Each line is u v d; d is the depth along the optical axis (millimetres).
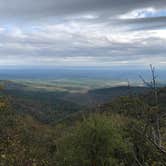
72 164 17562
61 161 18156
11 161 17312
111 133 16578
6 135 21531
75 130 18281
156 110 4941
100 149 16922
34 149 20922
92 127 17125
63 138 18859
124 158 15273
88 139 17203
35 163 18062
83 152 17297
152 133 4738
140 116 5098
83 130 17500
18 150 19484
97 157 16938
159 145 4637
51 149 22047
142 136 4781
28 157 18672
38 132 28750
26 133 24797
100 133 16969
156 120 4871
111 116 17328
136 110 5305
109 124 16938
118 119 16953
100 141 16953
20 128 25000
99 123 17109
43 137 26469
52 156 20109
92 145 17047
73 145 17891
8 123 24406
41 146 22781
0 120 24109
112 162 15875
